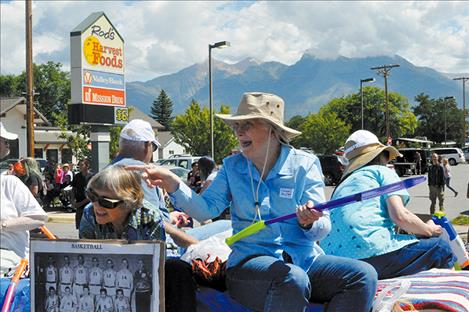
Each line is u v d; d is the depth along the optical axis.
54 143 52.22
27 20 21.39
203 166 8.76
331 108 107.69
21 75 90.25
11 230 3.38
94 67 19.16
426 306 3.10
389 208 3.72
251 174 3.09
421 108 120.44
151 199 3.72
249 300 2.94
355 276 2.87
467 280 3.41
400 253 3.71
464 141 102.94
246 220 3.10
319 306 3.04
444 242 3.84
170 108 122.31
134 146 4.16
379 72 58.12
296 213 2.83
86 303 2.65
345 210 3.78
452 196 24.77
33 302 2.71
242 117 3.02
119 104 20.22
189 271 3.03
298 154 3.12
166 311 2.90
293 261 3.00
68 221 18.03
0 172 3.53
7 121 41.72
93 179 2.88
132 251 2.62
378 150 3.96
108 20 19.73
